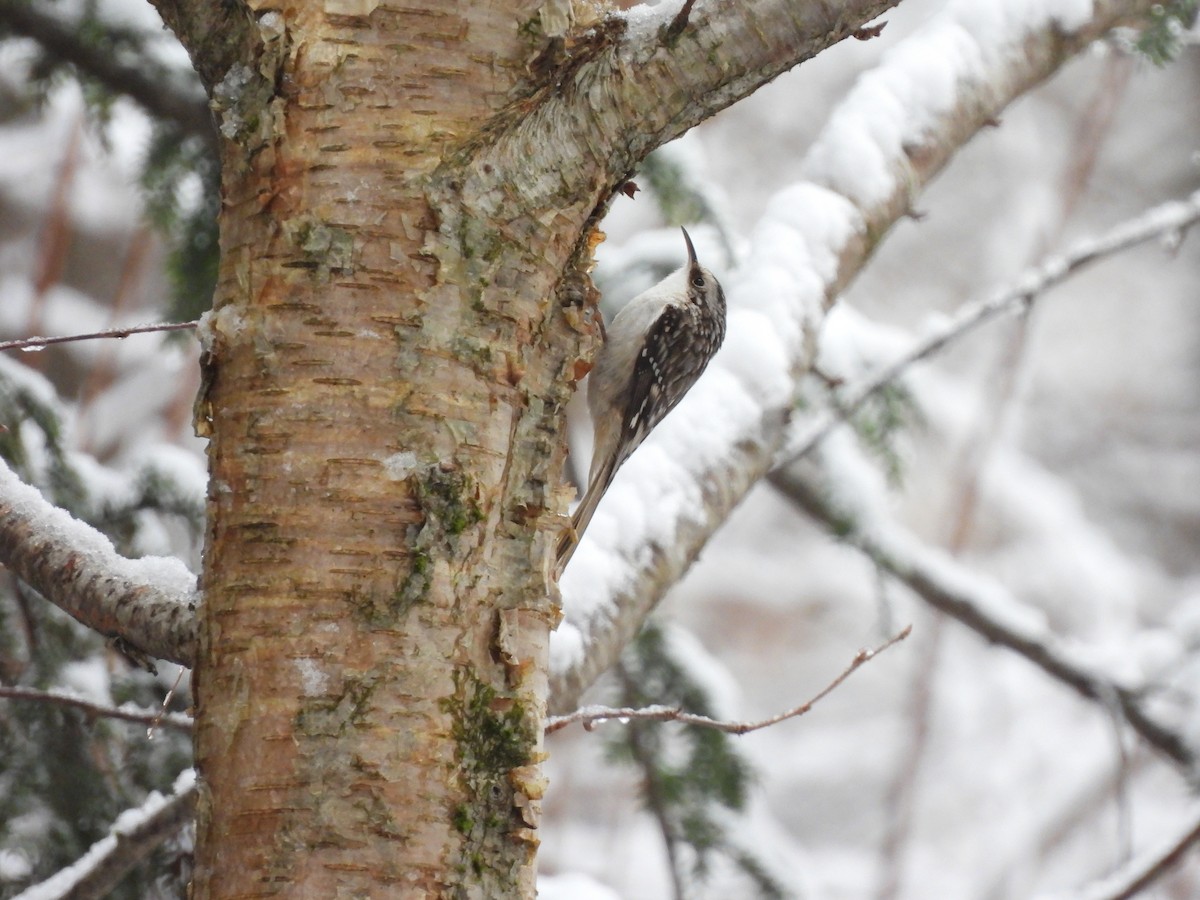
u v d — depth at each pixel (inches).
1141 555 997.2
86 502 307.9
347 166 166.1
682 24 170.1
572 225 177.5
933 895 708.0
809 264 291.7
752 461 273.7
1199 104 1027.3
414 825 153.1
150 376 635.5
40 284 526.0
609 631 251.6
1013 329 687.7
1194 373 1044.5
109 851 235.1
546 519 175.9
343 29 167.9
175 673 295.3
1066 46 322.0
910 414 394.6
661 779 349.1
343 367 162.1
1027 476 856.9
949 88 309.6
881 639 399.9
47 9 352.5
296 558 157.8
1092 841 723.4
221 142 173.0
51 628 288.4
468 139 168.4
